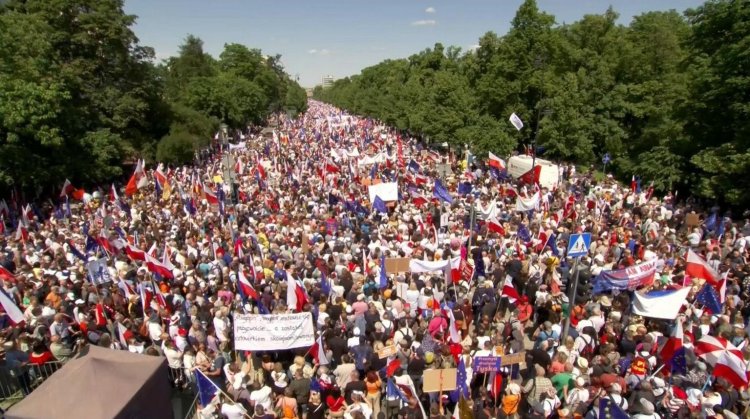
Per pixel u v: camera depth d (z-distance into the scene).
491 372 10.48
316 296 13.95
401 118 77.38
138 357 9.50
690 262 13.77
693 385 10.15
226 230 20.73
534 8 46.62
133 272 15.85
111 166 38.75
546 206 25.12
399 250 17.48
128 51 45.72
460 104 51.50
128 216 24.38
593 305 13.05
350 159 41.47
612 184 33.56
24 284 14.52
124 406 8.34
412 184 30.45
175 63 85.94
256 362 11.92
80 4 42.12
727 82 28.86
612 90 50.16
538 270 16.48
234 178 33.97
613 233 19.42
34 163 31.92
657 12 56.56
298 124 104.25
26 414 7.99
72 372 8.74
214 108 70.56
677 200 35.53
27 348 11.70
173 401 11.31
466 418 8.57
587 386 10.02
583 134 43.94
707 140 32.69
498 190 29.02
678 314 13.09
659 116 41.56
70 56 41.97
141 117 47.00
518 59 47.47
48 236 20.22
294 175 35.41
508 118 47.94
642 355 11.03
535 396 9.62
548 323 12.17
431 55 83.81
